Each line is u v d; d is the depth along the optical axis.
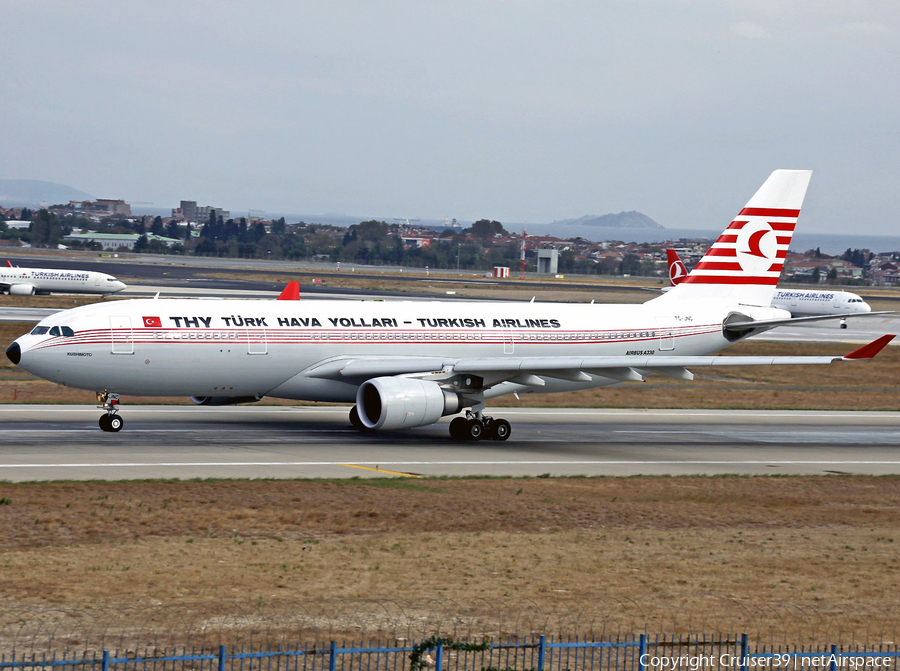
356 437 134.00
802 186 161.38
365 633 55.78
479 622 58.69
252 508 87.81
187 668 49.41
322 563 71.44
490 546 78.62
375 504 91.31
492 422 137.75
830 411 188.12
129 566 68.50
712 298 160.25
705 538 84.88
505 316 146.75
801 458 132.88
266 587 64.75
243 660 50.56
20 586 62.59
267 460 113.00
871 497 106.81
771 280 162.75
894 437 157.50
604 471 115.88
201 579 66.00
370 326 136.88
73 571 66.62
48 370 120.69
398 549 76.38
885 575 74.50
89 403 158.25
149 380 125.12
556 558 75.56
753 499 102.88
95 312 123.81
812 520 94.25
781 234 161.88
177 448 118.50
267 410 158.62
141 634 54.25
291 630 55.88
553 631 57.50
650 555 77.81
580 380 134.12
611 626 59.16
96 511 83.62
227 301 134.00
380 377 130.00
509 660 52.38
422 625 57.59
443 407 128.50
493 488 101.19
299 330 132.12
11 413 143.62
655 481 110.00
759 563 76.75
